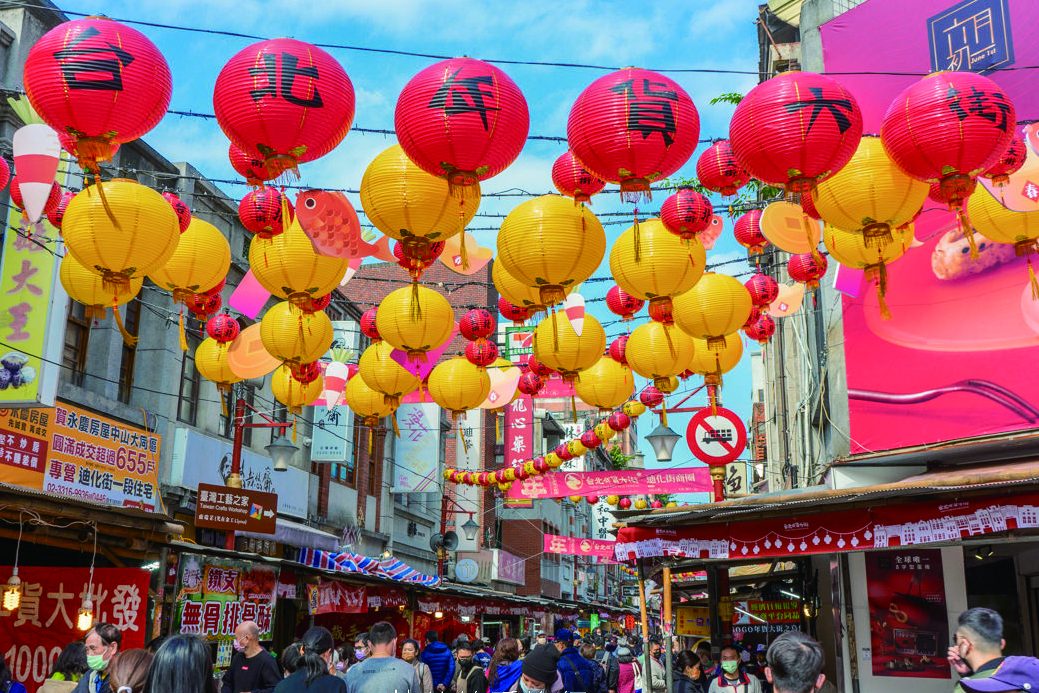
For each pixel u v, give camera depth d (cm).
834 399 1347
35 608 1003
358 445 2445
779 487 2438
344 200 567
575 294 769
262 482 1869
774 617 1667
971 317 1184
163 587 1038
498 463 3972
